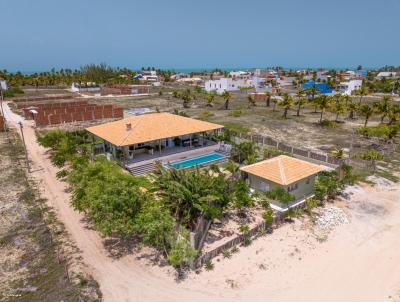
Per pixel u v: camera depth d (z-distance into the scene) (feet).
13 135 174.50
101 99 340.39
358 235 80.43
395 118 192.44
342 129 200.44
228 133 163.73
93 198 67.05
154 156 128.77
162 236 64.39
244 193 88.12
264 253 71.15
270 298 58.29
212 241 74.54
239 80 424.87
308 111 273.75
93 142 148.25
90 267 64.39
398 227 84.43
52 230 77.41
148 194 73.97
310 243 75.87
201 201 75.05
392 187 108.37
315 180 103.96
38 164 126.82
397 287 62.44
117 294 57.57
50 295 55.62
